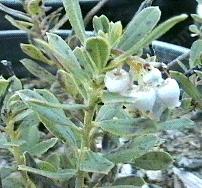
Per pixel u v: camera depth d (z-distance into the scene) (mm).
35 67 179
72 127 116
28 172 124
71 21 108
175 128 114
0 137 138
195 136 220
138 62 103
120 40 109
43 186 127
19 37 263
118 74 103
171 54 231
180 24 291
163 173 197
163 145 214
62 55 108
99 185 138
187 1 289
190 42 295
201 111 182
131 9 280
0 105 140
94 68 104
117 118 123
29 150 145
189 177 193
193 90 156
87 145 118
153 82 102
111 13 280
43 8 174
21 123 148
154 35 97
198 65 170
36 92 118
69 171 119
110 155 120
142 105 103
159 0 289
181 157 206
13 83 154
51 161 141
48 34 110
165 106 104
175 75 154
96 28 123
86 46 99
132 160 124
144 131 109
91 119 115
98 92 110
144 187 188
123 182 133
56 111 116
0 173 148
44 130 205
